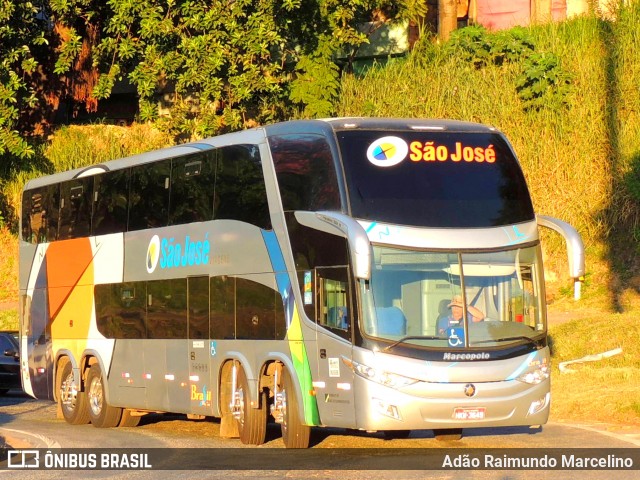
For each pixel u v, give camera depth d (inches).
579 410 894.4
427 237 679.7
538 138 1573.6
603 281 1434.5
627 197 1489.9
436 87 1649.9
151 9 1636.3
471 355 671.1
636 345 1105.4
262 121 1700.3
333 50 1683.1
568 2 1781.5
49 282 1064.2
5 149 1774.1
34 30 1791.3
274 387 744.3
